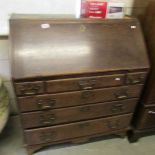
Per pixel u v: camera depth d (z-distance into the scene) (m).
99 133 1.45
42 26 1.10
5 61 1.47
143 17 1.32
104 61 1.12
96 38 1.16
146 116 1.45
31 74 1.00
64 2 1.34
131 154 1.49
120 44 1.18
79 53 1.10
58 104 1.17
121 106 1.34
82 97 1.19
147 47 1.29
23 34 1.06
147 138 1.63
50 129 1.28
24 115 1.15
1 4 1.25
